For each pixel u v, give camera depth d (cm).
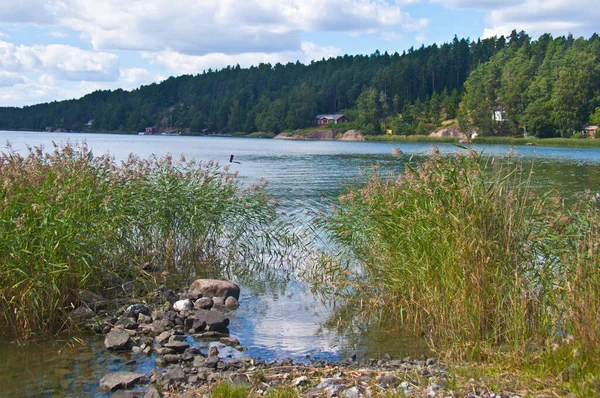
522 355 759
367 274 1199
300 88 19538
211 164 1630
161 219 1434
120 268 1211
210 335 965
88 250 1073
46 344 897
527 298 854
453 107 15362
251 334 981
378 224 1112
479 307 855
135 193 1377
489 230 900
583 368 679
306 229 1667
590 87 11950
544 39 17962
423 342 938
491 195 924
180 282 1300
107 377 752
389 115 16775
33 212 987
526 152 7594
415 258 989
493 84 13312
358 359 860
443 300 910
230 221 1566
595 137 10969
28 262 946
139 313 1037
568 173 4069
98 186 1235
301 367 799
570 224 943
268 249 1577
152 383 753
